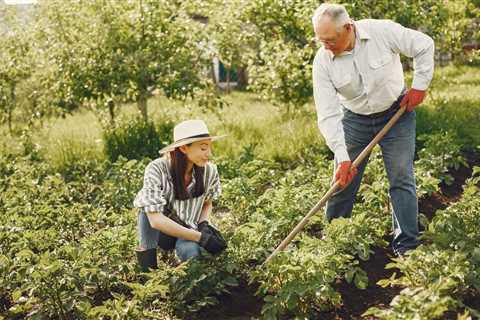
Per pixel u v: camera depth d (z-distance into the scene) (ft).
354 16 35.32
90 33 36.47
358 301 18.01
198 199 19.54
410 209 19.51
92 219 24.64
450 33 42.37
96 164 32.14
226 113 46.09
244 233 20.10
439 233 18.47
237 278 19.44
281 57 36.45
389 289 18.40
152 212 18.63
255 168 28.35
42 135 39.24
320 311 17.54
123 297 17.40
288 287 16.70
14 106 38.45
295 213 21.93
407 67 51.31
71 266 19.13
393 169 19.40
